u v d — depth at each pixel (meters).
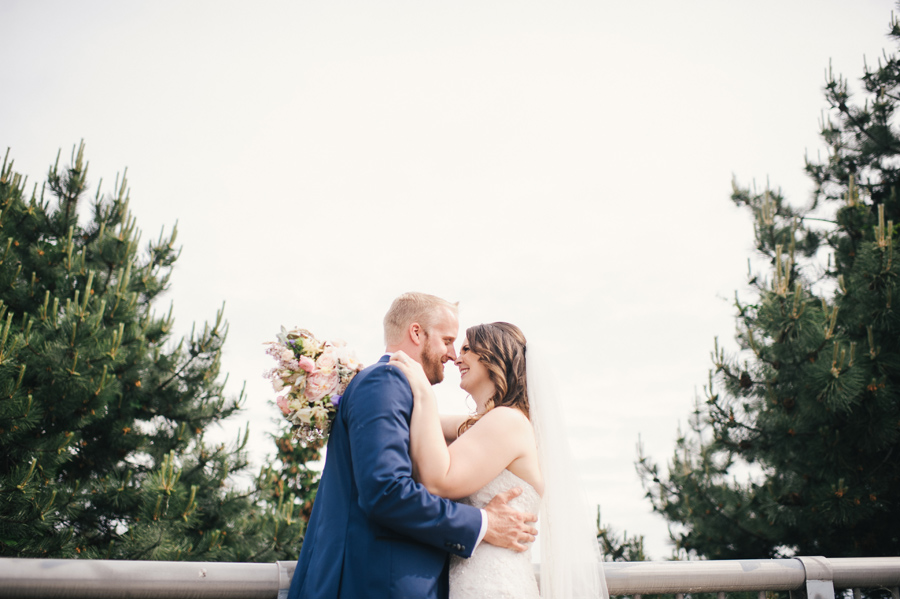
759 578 2.61
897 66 9.56
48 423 7.94
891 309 6.99
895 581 2.69
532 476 2.41
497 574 2.14
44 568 1.98
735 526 7.97
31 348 7.78
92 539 8.26
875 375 6.95
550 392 2.62
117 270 10.06
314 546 2.15
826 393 6.80
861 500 6.88
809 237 9.45
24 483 6.83
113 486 8.48
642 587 2.52
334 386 2.28
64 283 9.34
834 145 9.76
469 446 2.34
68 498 7.93
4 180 9.84
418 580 2.01
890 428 6.74
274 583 2.18
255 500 9.85
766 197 9.70
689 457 8.82
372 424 2.10
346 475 2.16
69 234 9.50
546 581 2.43
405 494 2.00
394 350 2.52
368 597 1.96
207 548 8.70
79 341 8.04
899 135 9.30
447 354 2.53
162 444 9.38
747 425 7.71
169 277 10.85
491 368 2.66
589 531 2.46
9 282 8.88
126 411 9.29
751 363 7.71
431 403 2.26
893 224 8.61
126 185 10.52
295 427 2.31
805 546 7.69
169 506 8.25
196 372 9.82
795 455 7.72
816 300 8.31
